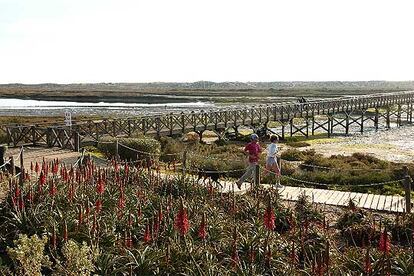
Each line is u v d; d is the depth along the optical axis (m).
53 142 24.14
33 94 154.00
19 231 8.25
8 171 14.23
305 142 39.69
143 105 92.69
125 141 24.86
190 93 157.38
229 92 164.50
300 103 45.78
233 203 10.57
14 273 6.71
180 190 12.61
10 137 24.92
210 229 8.80
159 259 7.30
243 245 8.12
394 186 18.39
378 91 149.38
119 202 9.23
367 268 6.50
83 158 16.86
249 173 15.16
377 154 32.47
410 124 57.28
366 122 59.91
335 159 27.05
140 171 13.58
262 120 42.62
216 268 7.07
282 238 9.37
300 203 12.54
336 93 135.62
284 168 21.00
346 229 10.59
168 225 8.55
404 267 7.84
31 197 9.06
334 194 15.29
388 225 10.85
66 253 5.96
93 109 77.94
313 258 8.01
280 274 7.30
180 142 31.92
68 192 9.78
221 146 33.34
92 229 7.96
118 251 7.67
